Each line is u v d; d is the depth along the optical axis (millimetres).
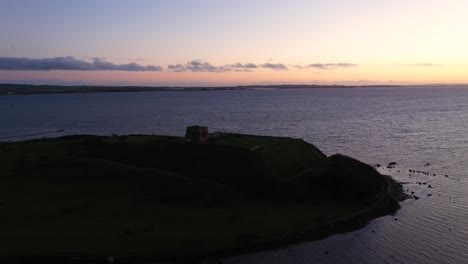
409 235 37094
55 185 47875
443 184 53844
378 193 46938
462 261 32094
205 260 31969
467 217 41281
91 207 41750
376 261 32250
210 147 53344
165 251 32250
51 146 61000
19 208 41188
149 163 53281
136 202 43562
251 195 46125
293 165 52156
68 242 33250
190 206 42938
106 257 31141
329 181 47375
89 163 52312
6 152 57812
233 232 36188
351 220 40438
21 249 31672
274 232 36500
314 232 37344
